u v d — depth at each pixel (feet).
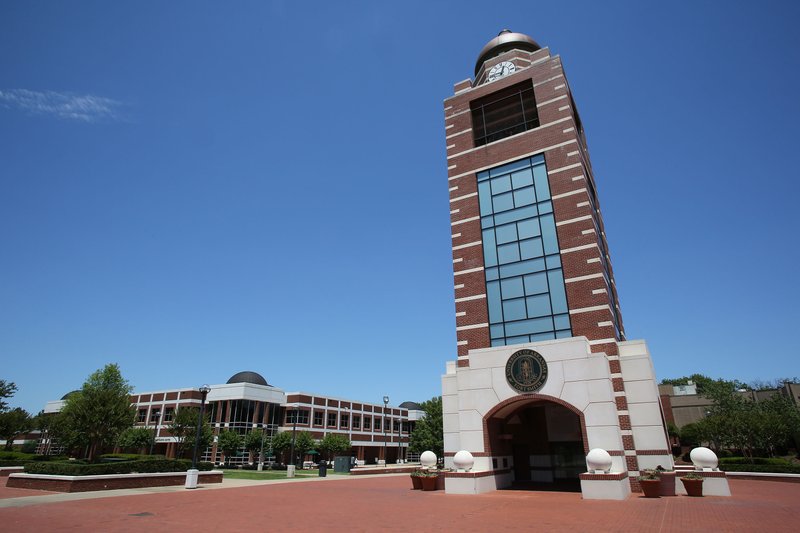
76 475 77.97
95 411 106.93
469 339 99.35
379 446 289.53
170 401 241.96
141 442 219.61
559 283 94.58
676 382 315.37
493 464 84.07
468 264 104.99
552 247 97.66
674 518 49.26
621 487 67.46
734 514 51.67
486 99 119.55
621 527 44.11
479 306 100.63
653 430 79.97
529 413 99.50
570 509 57.06
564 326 91.35
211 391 233.35
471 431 85.15
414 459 314.55
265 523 46.85
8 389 149.18
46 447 230.89
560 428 96.32
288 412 247.09
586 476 69.31
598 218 119.24
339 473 157.58
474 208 109.09
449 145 118.73
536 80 112.06
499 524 46.21
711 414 191.72
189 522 47.03
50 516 49.57
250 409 229.86
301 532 41.91
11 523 44.88
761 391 213.46
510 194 106.32
